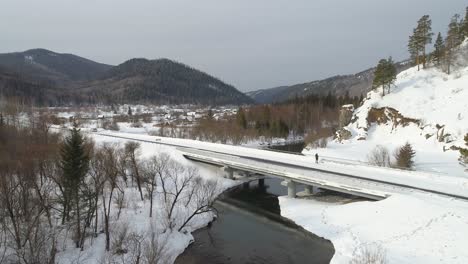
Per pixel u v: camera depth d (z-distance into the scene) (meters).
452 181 42.03
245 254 34.97
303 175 46.97
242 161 58.47
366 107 93.81
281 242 37.38
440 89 84.56
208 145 79.69
